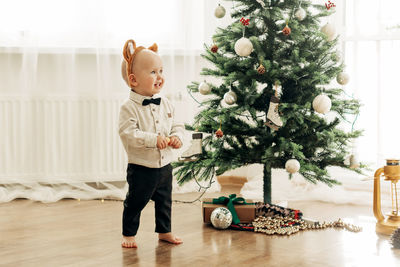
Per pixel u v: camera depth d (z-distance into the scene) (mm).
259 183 3477
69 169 3469
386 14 3234
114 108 3523
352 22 3326
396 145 3246
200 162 2662
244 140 2717
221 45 2711
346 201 3152
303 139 2584
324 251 2129
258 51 2490
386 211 2926
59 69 3447
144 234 2426
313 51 2588
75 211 2986
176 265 1943
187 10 3623
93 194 3398
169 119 2264
